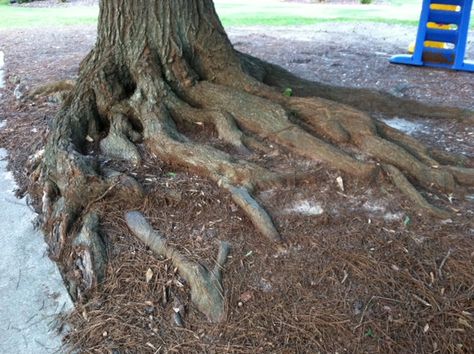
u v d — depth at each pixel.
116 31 4.98
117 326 2.96
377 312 2.94
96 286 3.22
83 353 2.82
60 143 4.23
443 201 3.88
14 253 3.61
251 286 3.13
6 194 4.37
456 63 8.63
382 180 3.97
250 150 4.40
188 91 4.98
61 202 3.82
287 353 2.75
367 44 11.12
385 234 3.43
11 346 2.87
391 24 14.68
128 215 3.66
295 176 3.94
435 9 8.54
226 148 4.43
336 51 10.12
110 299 3.15
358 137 4.45
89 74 4.93
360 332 2.84
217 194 3.83
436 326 2.86
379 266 3.18
